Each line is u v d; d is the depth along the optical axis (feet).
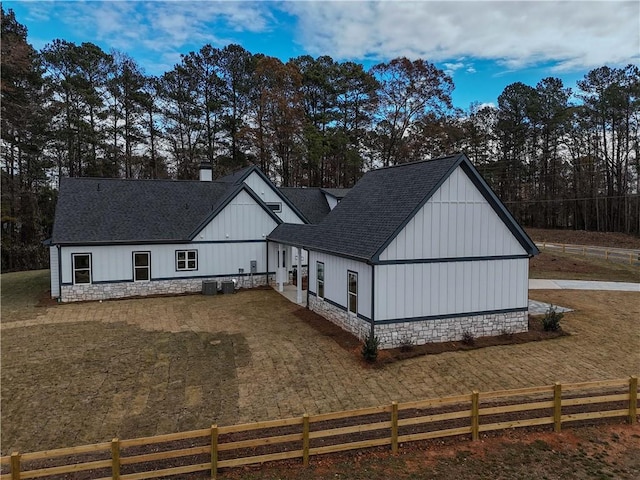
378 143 151.43
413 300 43.42
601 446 26.61
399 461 25.05
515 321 48.08
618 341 45.93
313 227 62.54
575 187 167.02
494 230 46.62
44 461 25.21
